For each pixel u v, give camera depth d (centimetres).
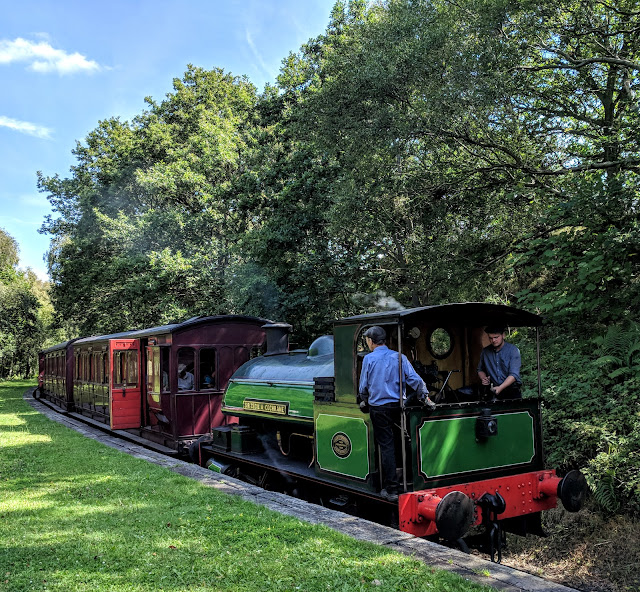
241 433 855
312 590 362
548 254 852
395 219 1365
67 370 1981
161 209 2311
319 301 1680
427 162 1323
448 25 1142
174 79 2777
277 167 1794
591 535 611
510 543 644
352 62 1278
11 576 399
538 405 602
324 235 1670
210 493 635
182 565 410
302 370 755
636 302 809
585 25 1112
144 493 648
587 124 1328
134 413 1354
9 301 4259
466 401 609
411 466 507
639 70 1151
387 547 437
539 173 1138
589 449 712
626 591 501
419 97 1216
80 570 407
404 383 520
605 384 786
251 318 1169
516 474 572
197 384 1107
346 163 1323
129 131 2898
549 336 949
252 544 451
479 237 1212
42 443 1088
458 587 359
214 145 2109
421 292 1445
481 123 1138
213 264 2050
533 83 1258
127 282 2184
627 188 850
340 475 602
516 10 1062
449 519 473
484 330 640
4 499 645
